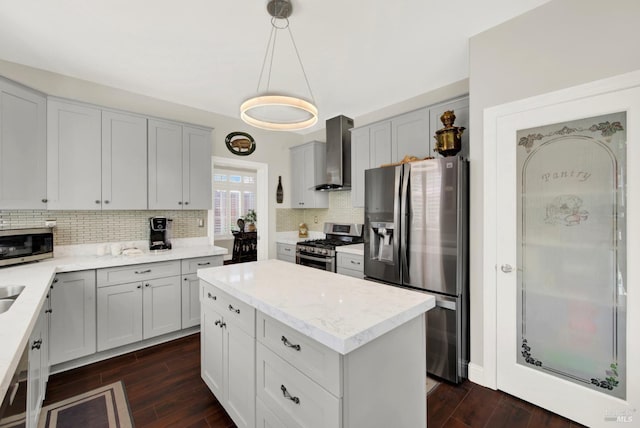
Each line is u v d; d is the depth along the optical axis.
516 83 1.94
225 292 1.68
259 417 1.39
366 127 3.41
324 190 4.32
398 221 2.48
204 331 1.95
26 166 2.30
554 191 1.82
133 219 3.15
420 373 1.38
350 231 4.08
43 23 2.00
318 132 4.70
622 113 1.59
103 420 1.74
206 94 3.24
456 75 2.81
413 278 2.40
